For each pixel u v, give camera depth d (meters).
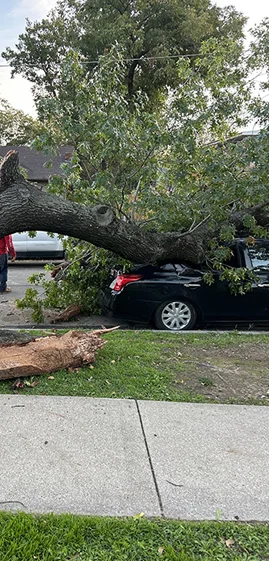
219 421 3.67
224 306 6.71
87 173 6.54
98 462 3.01
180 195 6.04
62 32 29.77
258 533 2.42
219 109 6.32
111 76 5.99
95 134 5.86
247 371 4.83
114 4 27.12
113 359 4.99
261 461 3.10
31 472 2.86
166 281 6.55
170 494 2.71
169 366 4.89
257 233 6.52
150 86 26.59
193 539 2.36
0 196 5.19
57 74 31.25
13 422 3.49
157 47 25.16
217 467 3.01
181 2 26.27
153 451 3.17
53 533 2.33
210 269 6.67
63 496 2.64
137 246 5.91
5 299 8.95
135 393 4.14
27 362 4.26
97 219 5.60
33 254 13.72
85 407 3.80
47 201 5.39
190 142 5.68
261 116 6.36
